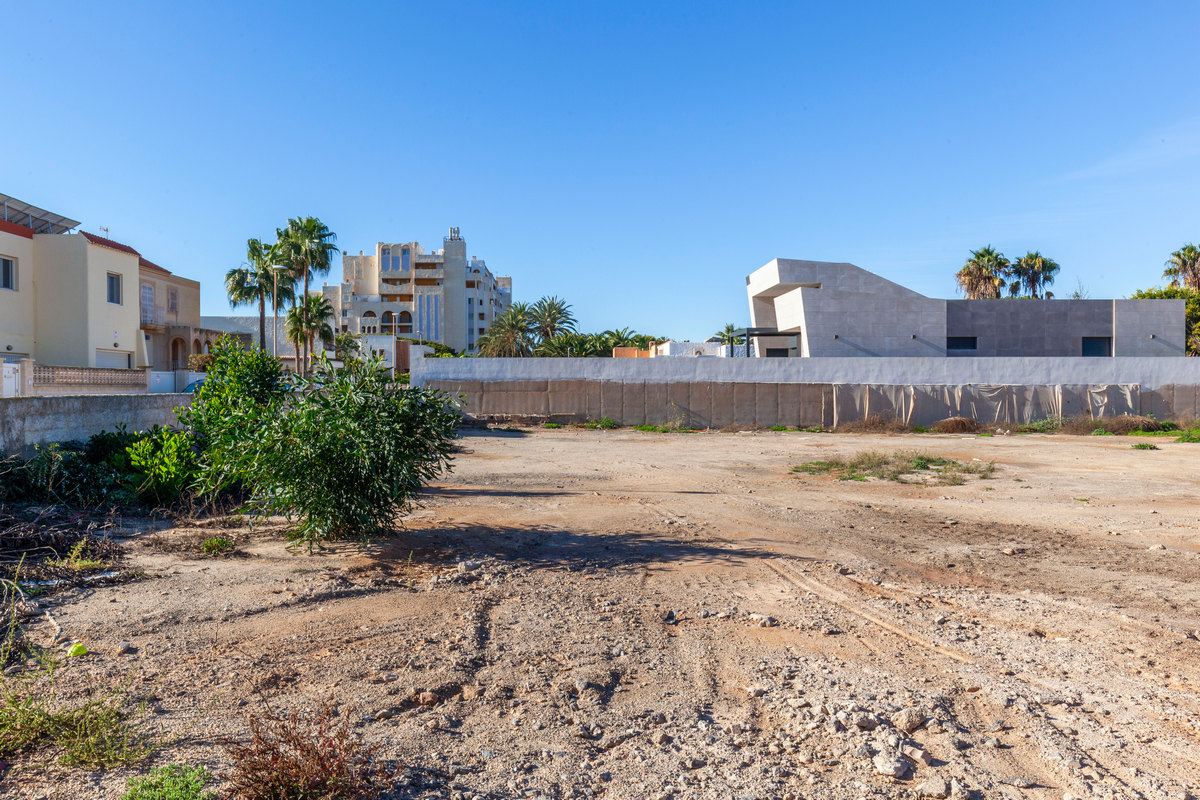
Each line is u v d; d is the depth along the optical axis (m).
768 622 5.29
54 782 2.84
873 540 8.26
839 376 28.62
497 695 3.89
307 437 6.97
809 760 3.29
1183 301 38.69
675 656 4.61
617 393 28.48
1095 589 6.32
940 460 16.69
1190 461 16.77
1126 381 28.00
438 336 102.38
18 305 26.98
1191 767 3.27
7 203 27.86
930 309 37.59
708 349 49.38
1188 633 5.14
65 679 3.88
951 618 5.49
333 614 5.21
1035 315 38.88
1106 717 3.79
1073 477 13.98
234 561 6.64
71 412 10.31
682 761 3.25
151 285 36.00
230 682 3.91
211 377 10.80
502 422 28.20
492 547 7.50
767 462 16.70
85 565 6.11
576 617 5.33
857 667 4.46
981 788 3.04
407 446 7.37
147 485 9.02
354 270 104.56
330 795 2.78
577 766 3.19
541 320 77.12
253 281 41.16
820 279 37.50
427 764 3.13
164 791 2.68
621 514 9.56
